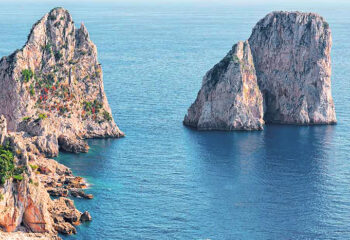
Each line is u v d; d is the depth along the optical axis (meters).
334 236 156.75
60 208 157.50
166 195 174.50
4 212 142.75
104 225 155.88
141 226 156.62
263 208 169.50
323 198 176.88
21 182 145.88
